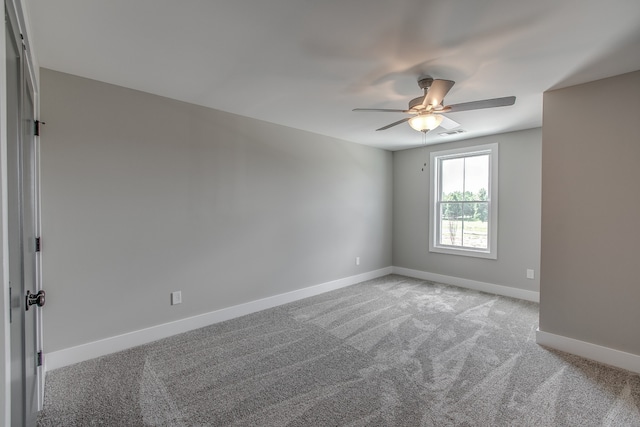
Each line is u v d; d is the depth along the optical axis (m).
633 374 2.21
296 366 2.33
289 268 3.85
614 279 2.33
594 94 2.40
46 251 2.23
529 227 3.96
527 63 2.12
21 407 1.18
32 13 1.58
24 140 1.38
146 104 2.68
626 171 2.27
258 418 1.78
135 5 1.53
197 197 3.02
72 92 2.32
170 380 2.14
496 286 4.24
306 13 1.59
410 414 1.81
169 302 2.85
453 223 4.75
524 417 1.77
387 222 5.36
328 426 1.71
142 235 2.68
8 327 0.80
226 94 2.73
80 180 2.36
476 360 2.42
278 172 3.71
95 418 1.77
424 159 5.00
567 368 2.30
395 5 1.52
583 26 1.69
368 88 2.59
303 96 2.78
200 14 1.60
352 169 4.70
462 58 2.06
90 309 2.42
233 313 3.30
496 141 4.20
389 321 3.22
